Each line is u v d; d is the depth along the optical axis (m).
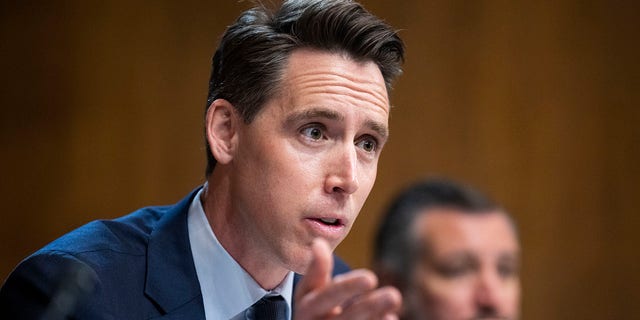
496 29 5.51
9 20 5.88
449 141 5.47
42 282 1.96
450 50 5.51
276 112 1.96
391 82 2.09
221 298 2.11
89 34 5.80
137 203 5.68
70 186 5.75
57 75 5.81
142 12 5.75
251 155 1.99
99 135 5.74
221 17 5.67
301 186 1.93
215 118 2.06
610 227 5.42
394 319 1.16
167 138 5.68
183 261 2.13
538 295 5.40
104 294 1.98
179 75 5.69
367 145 2.02
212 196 2.13
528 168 5.46
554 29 5.51
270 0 2.08
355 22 1.97
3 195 5.79
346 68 1.96
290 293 2.19
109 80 5.77
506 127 5.47
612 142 5.46
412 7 5.50
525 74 5.51
